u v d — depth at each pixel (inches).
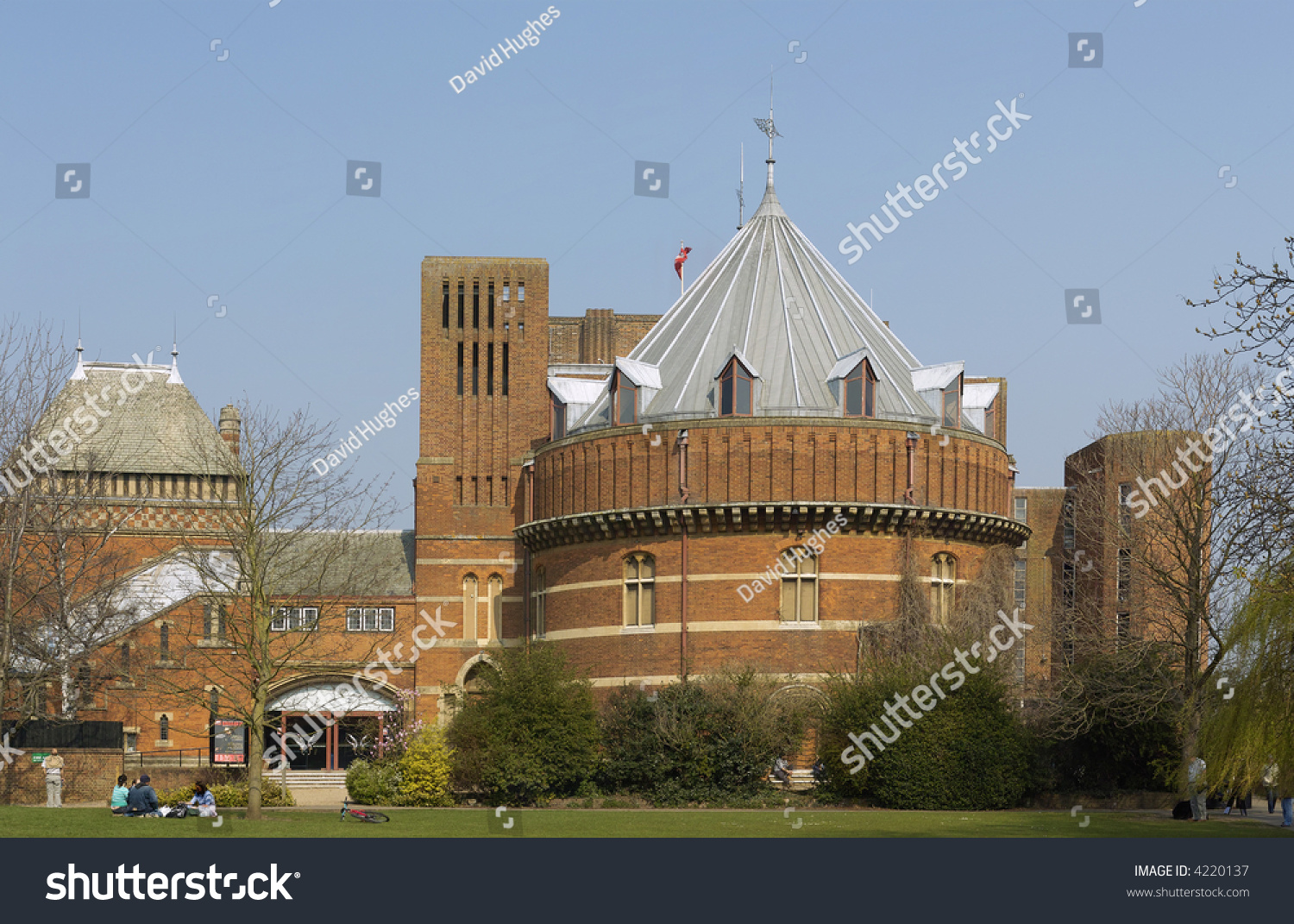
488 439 2491.4
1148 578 2022.6
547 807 1771.7
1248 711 1275.8
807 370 2121.1
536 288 2527.1
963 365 2172.7
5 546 1925.4
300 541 2385.6
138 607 2295.8
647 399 2148.1
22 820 1347.2
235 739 2041.1
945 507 2060.8
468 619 2440.9
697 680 1899.6
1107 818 1599.4
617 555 2101.4
